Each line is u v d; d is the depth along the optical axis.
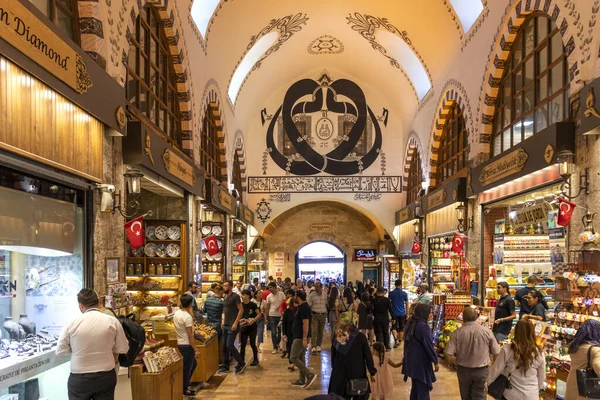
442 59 14.24
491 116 11.21
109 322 4.55
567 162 7.00
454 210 12.85
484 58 11.12
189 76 10.55
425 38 14.45
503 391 4.54
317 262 25.08
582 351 4.49
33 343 4.94
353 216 24.77
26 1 4.12
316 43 18.44
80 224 5.70
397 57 17.14
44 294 5.22
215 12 11.88
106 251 6.17
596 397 4.23
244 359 9.78
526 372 4.49
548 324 6.89
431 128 15.82
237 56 14.60
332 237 24.66
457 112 14.02
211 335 8.30
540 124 8.97
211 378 8.45
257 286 15.50
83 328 4.44
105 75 5.77
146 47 8.64
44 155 4.55
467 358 5.45
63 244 5.38
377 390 5.96
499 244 10.12
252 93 18.69
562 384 6.21
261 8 13.88
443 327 10.42
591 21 6.83
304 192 20.92
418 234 16.64
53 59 4.55
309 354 11.01
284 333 10.69
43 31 4.37
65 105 4.96
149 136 7.11
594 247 6.33
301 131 21.08
